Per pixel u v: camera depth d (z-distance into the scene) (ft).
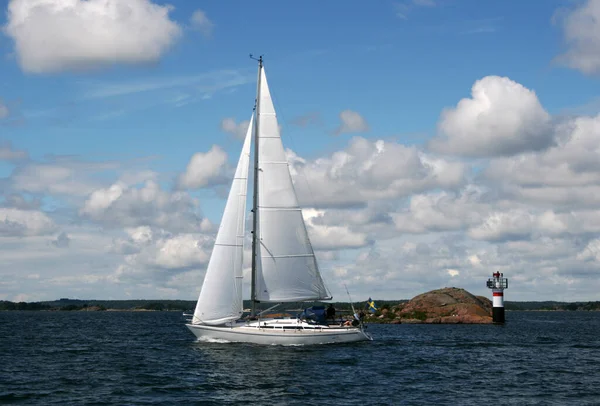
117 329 300.61
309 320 155.63
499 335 242.78
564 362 142.00
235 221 155.43
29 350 169.48
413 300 389.80
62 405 88.48
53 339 217.97
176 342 195.72
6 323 403.34
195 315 154.10
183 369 120.88
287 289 155.33
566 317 650.02
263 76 157.07
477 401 93.45
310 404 89.97
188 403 90.07
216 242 154.40
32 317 605.73
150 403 90.07
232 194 156.25
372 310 168.35
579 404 91.86
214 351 142.41
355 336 159.22
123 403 90.02
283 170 156.56
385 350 157.07
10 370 123.65
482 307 380.37
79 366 129.29
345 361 132.16
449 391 101.40
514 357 151.53
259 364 125.39
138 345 183.73
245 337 151.12
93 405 88.63
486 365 134.41
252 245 155.22
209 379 109.50
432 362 137.69
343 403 90.89
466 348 173.58
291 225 156.04
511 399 95.25
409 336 228.02
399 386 105.09
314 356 137.08
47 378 112.37
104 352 161.17
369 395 96.99
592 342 207.51
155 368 123.85
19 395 95.50
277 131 156.87
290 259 155.53
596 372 124.98
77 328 314.35
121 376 114.01
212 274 153.69
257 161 156.35
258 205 155.74
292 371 117.70
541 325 361.51
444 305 376.07
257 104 157.48
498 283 348.18
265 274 154.61
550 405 90.99
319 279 158.10
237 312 154.10
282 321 153.28
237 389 100.53
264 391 98.94
